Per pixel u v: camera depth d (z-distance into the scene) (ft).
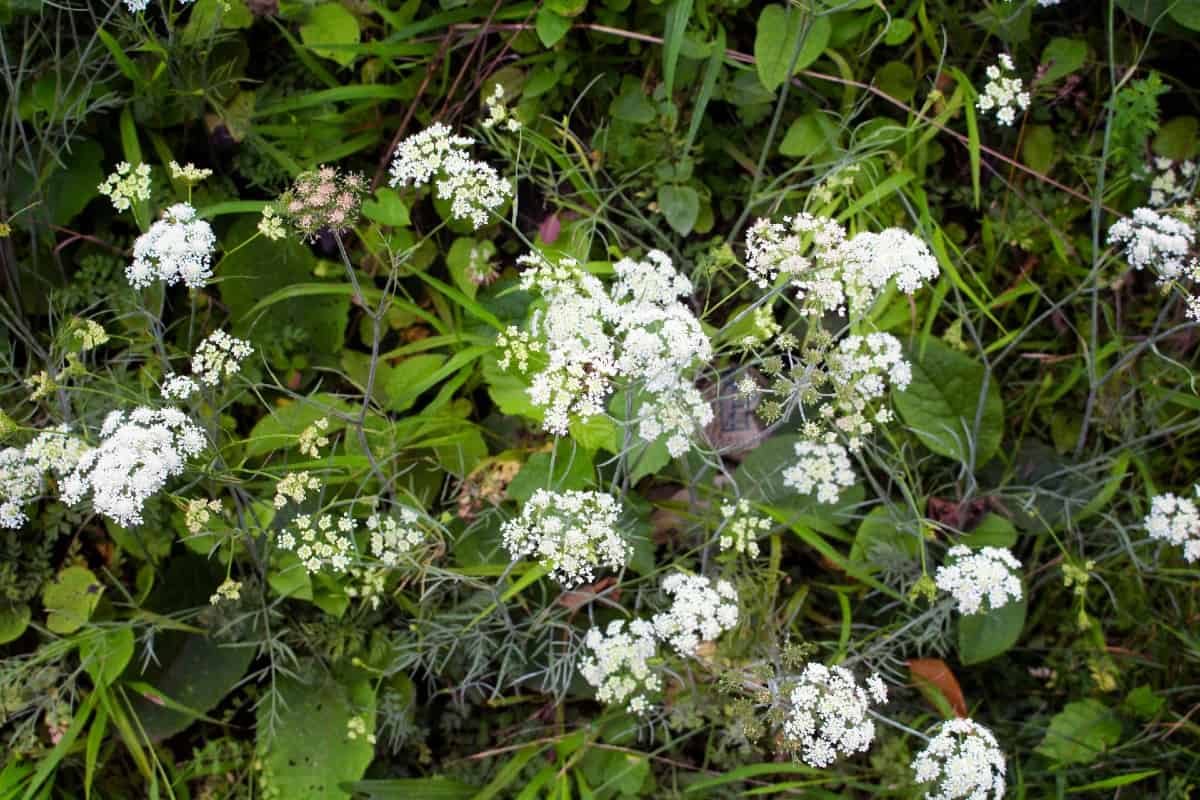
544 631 2.89
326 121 3.09
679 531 3.01
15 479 2.59
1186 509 2.79
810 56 2.97
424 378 2.95
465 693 2.97
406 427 2.91
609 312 2.50
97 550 2.97
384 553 2.68
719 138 3.15
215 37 2.94
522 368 2.57
